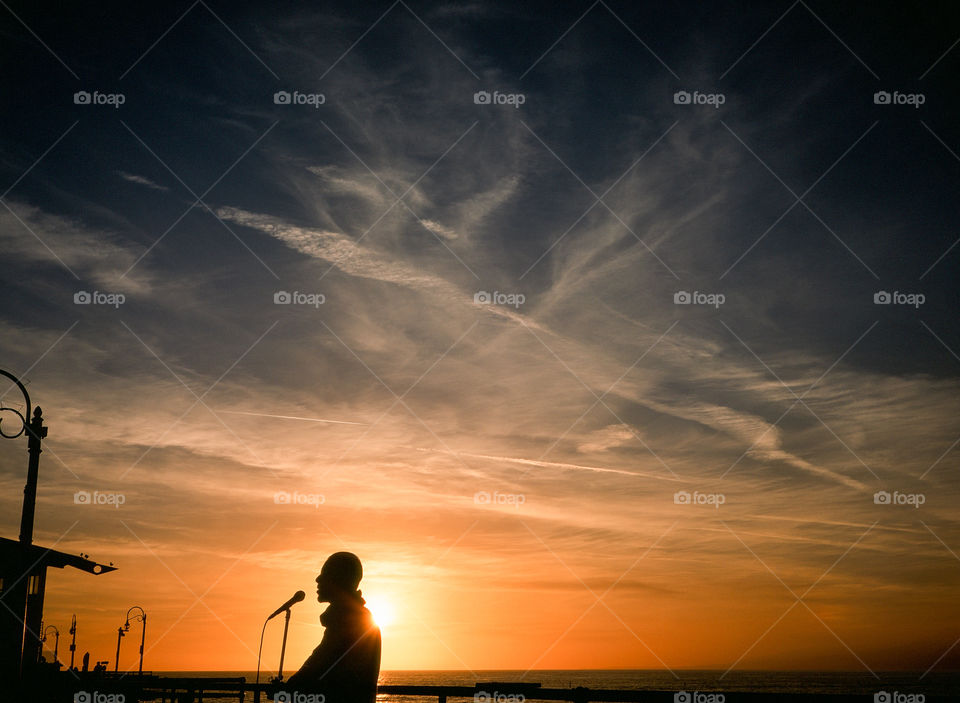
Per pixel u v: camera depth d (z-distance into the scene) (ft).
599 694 18.88
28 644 41.55
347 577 14.66
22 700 33.53
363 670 13.85
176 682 28.94
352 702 13.58
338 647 13.87
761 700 17.21
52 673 38.32
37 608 42.16
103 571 43.52
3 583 39.32
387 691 20.65
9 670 36.19
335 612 14.32
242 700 27.94
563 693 19.12
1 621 36.78
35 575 42.29
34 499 38.86
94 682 30.27
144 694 32.32
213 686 28.40
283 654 14.87
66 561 42.75
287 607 15.06
